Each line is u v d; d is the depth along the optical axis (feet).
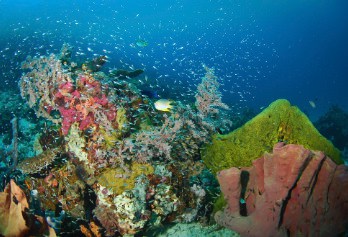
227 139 13.84
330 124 39.68
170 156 13.04
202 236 12.53
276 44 345.51
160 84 42.04
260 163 11.16
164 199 12.42
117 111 13.05
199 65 110.83
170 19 289.12
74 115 13.21
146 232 12.74
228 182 10.56
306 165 9.58
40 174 14.11
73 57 33.83
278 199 9.73
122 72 20.48
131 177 12.06
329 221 9.62
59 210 13.80
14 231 9.91
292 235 10.16
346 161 27.55
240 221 10.64
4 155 18.13
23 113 25.27
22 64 15.33
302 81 211.82
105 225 12.14
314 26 312.71
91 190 13.21
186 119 14.03
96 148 12.52
